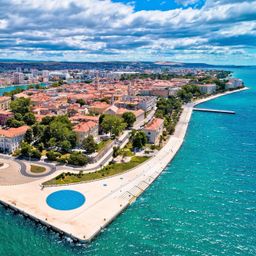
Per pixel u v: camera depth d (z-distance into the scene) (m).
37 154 193.75
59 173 172.38
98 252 109.81
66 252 109.50
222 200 148.75
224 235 120.88
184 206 142.88
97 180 164.38
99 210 134.50
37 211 131.88
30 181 161.25
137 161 194.38
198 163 199.25
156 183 168.00
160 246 113.81
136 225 127.12
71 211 132.75
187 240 117.62
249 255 109.38
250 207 142.00
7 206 138.12
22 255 107.50
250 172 183.88
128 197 148.38
